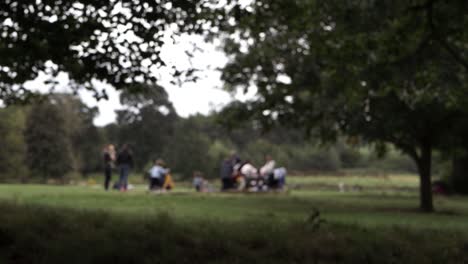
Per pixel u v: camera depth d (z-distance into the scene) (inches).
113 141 4515.3
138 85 474.9
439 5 630.5
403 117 965.2
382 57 698.2
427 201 1035.3
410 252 402.6
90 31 394.0
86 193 995.9
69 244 331.9
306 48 904.3
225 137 4124.0
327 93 935.0
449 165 1927.9
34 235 347.9
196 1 389.4
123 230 389.4
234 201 964.6
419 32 678.5
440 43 689.6
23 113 3368.6
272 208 839.1
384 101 940.6
